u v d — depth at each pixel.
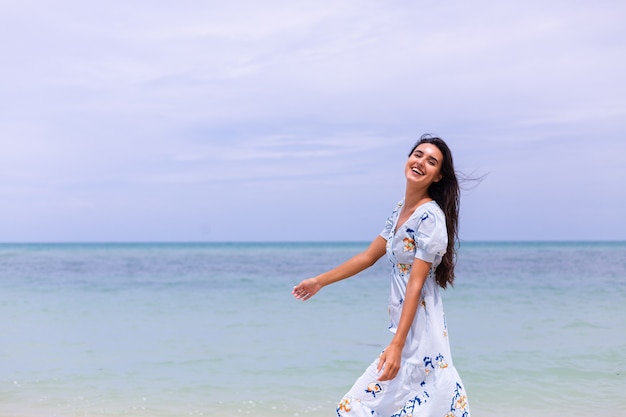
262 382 6.88
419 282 3.44
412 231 3.50
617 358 7.93
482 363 7.71
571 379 6.92
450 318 11.66
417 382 3.49
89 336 9.84
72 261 42.16
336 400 6.21
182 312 12.87
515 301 14.48
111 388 6.60
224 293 17.12
